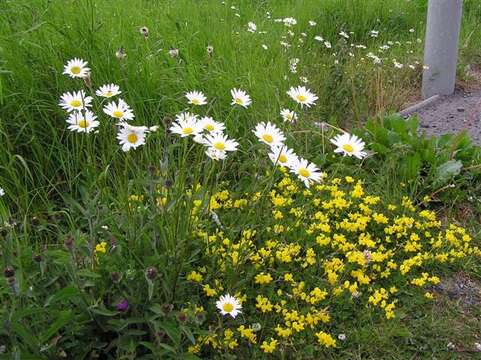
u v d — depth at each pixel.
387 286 1.09
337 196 1.22
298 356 0.93
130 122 1.34
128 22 1.64
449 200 1.35
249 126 1.43
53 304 0.83
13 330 0.76
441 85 2.03
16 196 1.20
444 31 1.97
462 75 2.21
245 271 1.04
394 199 1.30
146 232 0.94
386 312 1.01
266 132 0.91
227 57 1.69
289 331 0.93
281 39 2.01
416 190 1.37
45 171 1.26
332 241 1.14
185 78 1.48
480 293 1.11
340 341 0.97
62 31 1.39
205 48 1.68
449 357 0.97
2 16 1.40
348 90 1.76
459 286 1.12
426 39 2.03
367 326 1.00
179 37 1.68
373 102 1.82
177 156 1.30
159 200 0.94
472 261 1.18
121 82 1.37
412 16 2.64
